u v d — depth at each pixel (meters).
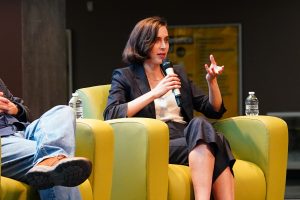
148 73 4.75
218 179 4.16
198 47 9.52
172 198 4.17
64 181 3.28
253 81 9.43
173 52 9.59
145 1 9.65
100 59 9.74
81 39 9.76
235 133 4.70
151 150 4.01
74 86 9.79
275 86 9.38
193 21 9.55
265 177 4.54
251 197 4.45
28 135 3.68
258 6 9.38
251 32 9.41
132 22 9.69
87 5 9.66
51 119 3.52
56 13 7.46
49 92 7.45
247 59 9.44
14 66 7.34
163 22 4.74
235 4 9.43
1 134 3.75
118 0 9.69
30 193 3.40
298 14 9.27
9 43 7.33
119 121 4.12
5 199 3.27
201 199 4.06
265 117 4.60
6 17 7.33
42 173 3.22
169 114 4.66
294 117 8.45
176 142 4.45
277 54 9.36
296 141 8.45
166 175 4.13
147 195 4.04
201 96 4.88
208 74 4.70
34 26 7.36
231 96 9.48
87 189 3.69
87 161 3.25
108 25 9.73
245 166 4.49
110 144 3.87
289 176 8.83
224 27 9.45
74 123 3.56
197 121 4.22
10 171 3.50
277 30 9.34
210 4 9.49
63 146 3.43
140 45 4.70
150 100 4.40
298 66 9.30
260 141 4.54
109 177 3.88
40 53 7.41
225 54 9.47
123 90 4.64
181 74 4.86
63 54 7.54
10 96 4.27
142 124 4.03
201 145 4.16
